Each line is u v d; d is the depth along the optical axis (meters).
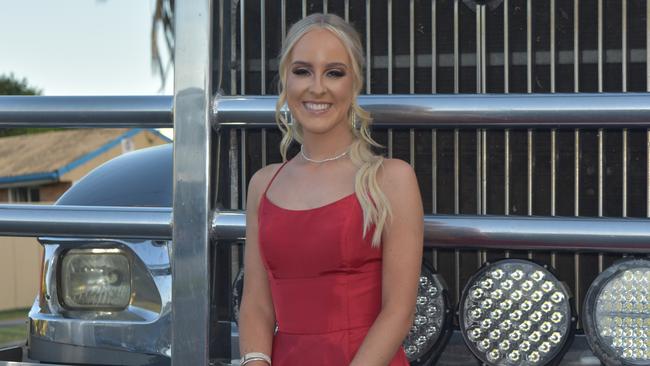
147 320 2.22
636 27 2.03
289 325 1.85
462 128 1.89
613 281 1.86
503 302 1.92
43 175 25.23
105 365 2.26
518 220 1.85
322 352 1.81
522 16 2.08
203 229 1.91
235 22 2.19
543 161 2.11
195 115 1.91
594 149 2.09
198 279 1.91
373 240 1.79
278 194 1.88
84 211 1.99
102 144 26.48
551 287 1.90
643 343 1.85
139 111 1.96
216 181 1.96
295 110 1.86
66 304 2.33
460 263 2.16
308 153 1.90
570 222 1.83
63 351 2.31
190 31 1.91
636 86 2.04
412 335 1.98
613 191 2.09
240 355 1.93
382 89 2.16
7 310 18.42
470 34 2.11
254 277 1.93
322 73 1.83
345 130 1.89
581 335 2.00
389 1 2.12
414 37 2.12
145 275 2.24
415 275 1.80
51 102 2.00
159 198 2.30
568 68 2.08
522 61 2.10
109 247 2.28
